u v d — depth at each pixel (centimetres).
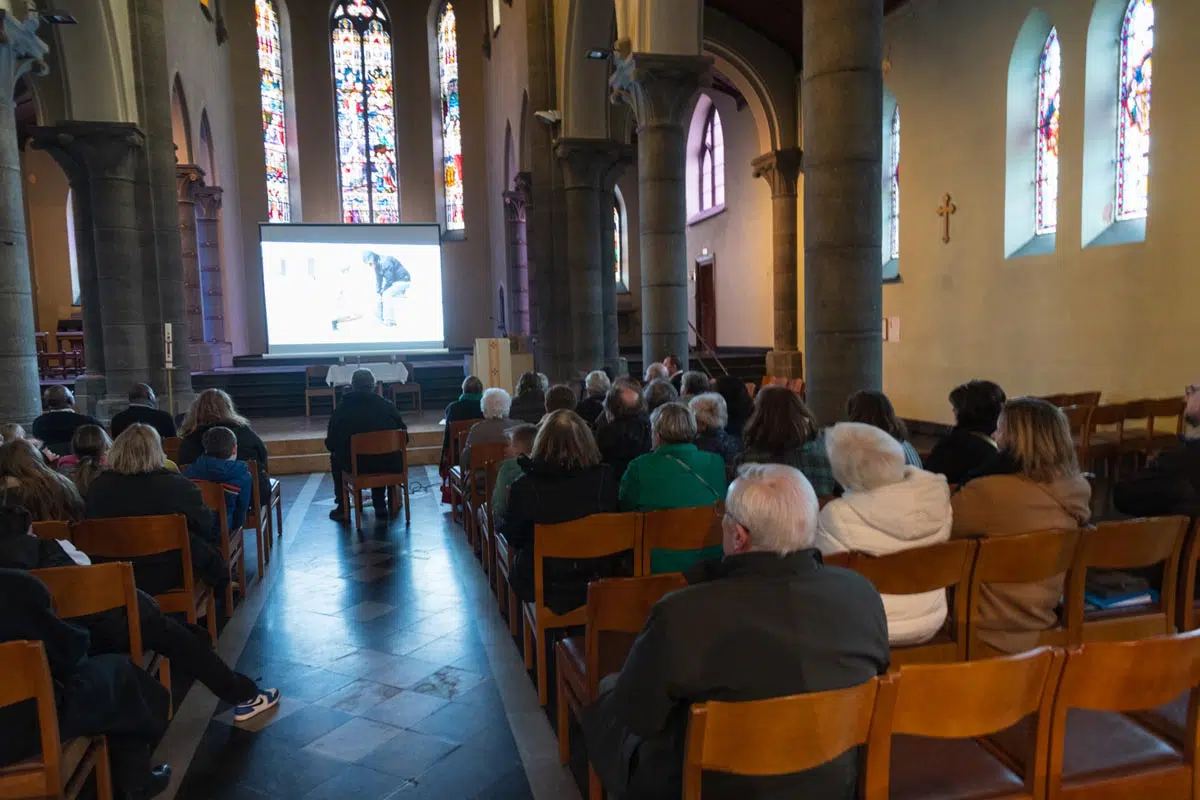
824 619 185
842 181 535
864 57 530
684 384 641
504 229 2041
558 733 338
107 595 295
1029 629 298
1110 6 898
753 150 1820
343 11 2259
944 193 1170
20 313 739
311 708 370
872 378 552
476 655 429
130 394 717
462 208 2341
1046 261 989
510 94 1870
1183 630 320
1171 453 351
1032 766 197
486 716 360
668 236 882
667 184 872
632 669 190
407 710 366
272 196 2184
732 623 182
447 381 1551
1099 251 910
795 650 181
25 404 743
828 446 287
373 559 619
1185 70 794
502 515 464
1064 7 941
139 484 403
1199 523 313
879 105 541
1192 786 208
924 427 1241
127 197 1101
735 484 201
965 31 1107
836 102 532
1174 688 195
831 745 173
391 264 1827
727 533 204
